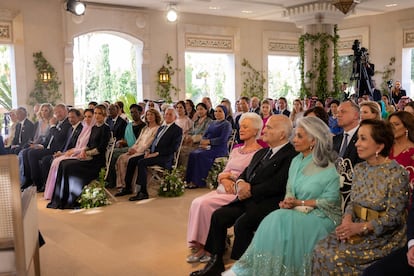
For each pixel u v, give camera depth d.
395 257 2.55
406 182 2.77
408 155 3.55
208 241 3.82
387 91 14.23
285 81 17.78
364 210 2.82
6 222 2.67
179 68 13.41
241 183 3.74
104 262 4.15
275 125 3.69
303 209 3.13
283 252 3.02
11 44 10.84
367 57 10.61
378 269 2.51
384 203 2.76
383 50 14.50
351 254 2.75
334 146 4.00
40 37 11.19
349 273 2.74
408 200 2.78
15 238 2.68
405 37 13.93
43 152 7.50
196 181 7.32
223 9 13.02
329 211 3.13
